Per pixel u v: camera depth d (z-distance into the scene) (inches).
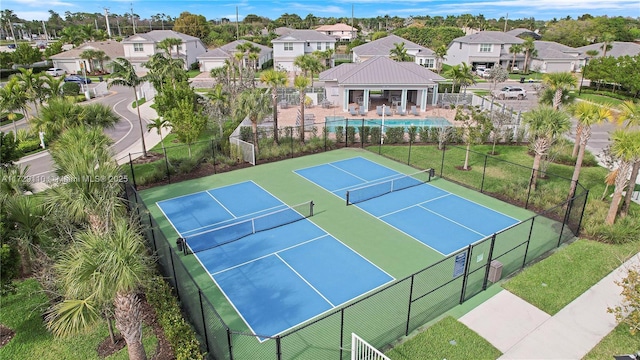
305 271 610.9
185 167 1013.2
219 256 652.1
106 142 704.4
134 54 3088.1
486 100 1733.5
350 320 499.2
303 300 542.9
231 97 1481.3
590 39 3924.7
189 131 1025.5
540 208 821.9
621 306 514.9
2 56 2795.3
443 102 1827.0
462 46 3120.1
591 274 591.2
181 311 516.7
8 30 6781.5
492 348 450.6
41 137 1224.8
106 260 322.3
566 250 658.2
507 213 805.9
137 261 339.9
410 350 445.7
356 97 1994.3
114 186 491.2
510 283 569.6
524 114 853.8
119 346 448.8
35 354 438.3
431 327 482.9
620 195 698.8
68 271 329.4
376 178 998.4
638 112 713.0
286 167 1076.5
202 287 572.1
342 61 3260.3
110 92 2347.4
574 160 1078.4
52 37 7057.1
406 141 1294.3
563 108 1030.4
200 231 734.5
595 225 711.7
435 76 1801.2
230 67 2122.3
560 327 484.7
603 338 466.0
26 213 505.4
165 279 582.2
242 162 1101.1
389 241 700.0
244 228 742.5
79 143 619.2
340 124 1481.3
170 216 796.6
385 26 6732.3
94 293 324.5
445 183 962.1
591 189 911.7
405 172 1039.0
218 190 924.6
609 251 653.9
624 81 1988.2
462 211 816.3
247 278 593.9
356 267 621.9
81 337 461.4
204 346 457.4
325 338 468.1
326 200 869.8
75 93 2071.9
